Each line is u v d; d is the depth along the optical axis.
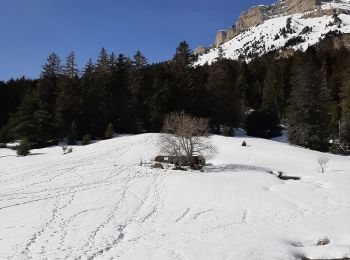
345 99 65.62
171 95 69.56
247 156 45.28
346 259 14.62
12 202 23.47
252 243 15.45
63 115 66.69
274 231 17.67
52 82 77.88
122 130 71.12
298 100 61.12
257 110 77.31
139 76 76.56
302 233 17.27
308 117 59.91
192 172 35.41
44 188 28.11
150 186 29.22
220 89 72.19
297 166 40.28
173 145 38.62
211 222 20.05
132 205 23.58
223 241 15.88
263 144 52.88
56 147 57.06
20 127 60.97
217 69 78.75
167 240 16.38
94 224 19.09
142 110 72.75
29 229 17.83
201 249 14.74
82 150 50.31
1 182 31.08
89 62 79.06
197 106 70.06
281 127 76.56
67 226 18.59
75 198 25.03
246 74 94.62
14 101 83.00
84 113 69.69
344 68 79.88
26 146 50.19
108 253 14.61
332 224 18.69
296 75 73.38
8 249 14.91
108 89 75.50
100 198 25.19
